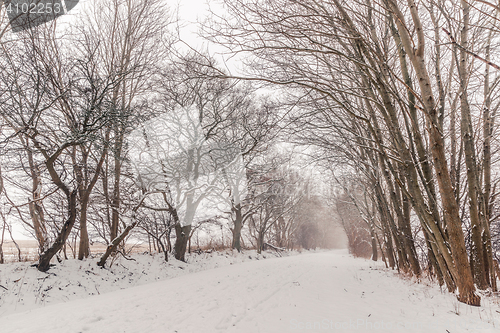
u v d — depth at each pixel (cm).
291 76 714
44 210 1162
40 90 893
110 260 1235
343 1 634
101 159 1138
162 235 1525
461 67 653
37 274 894
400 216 972
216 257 1880
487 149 703
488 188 698
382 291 755
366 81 736
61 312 577
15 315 595
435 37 701
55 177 954
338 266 1495
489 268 638
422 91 523
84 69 988
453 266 563
